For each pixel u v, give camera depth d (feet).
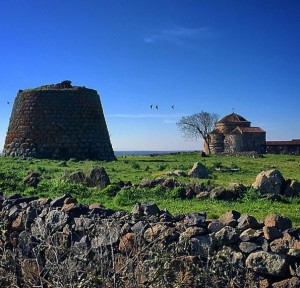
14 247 32.63
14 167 103.40
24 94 161.27
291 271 23.06
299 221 38.24
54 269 25.13
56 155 153.17
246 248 24.56
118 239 28.07
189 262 25.02
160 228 27.14
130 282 23.07
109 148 167.22
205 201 50.19
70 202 35.17
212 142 308.19
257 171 103.50
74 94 159.12
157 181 58.54
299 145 308.60
